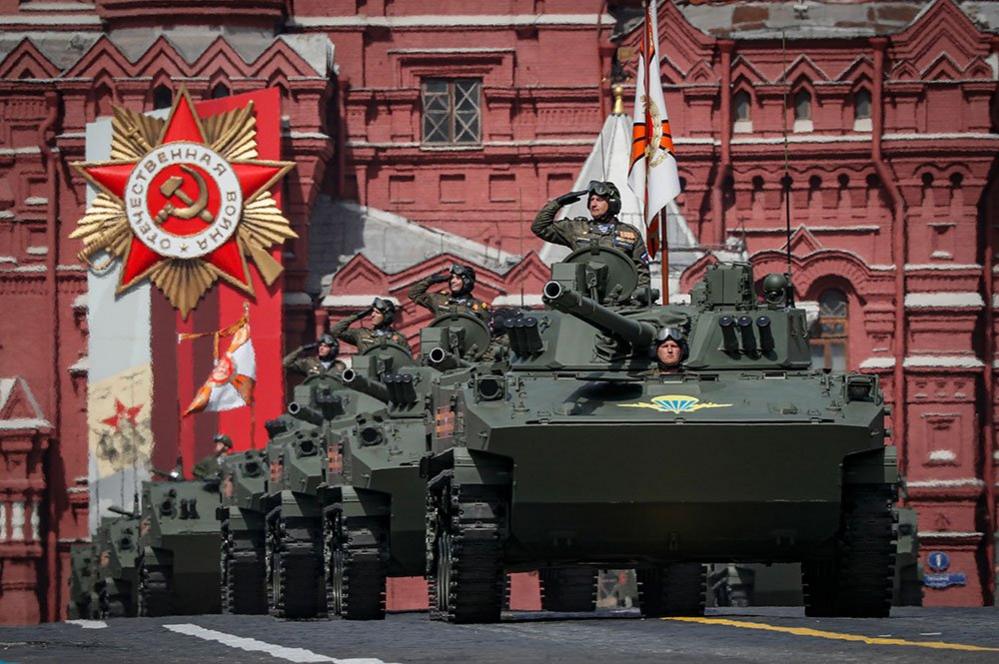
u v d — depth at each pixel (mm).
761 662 40406
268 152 180000
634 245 69125
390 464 79750
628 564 67812
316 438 92875
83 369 185750
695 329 66625
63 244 186625
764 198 184875
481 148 188625
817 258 181750
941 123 183375
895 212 182875
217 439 136625
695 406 62156
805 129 184375
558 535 62906
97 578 153875
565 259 68375
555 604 98125
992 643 45438
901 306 181250
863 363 181875
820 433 60969
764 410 61812
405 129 188750
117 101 184125
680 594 79500
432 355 72562
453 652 46375
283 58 182250
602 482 61500
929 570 179250
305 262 182000
